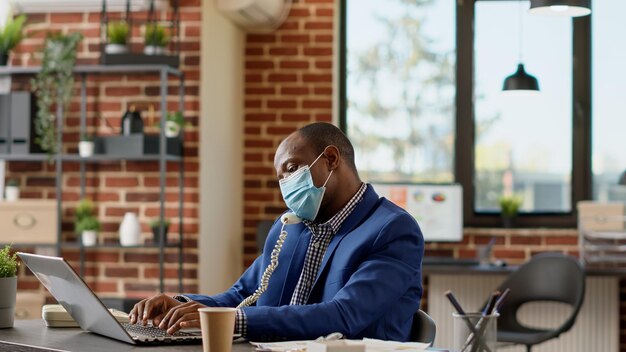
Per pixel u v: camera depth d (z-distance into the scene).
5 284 2.53
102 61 5.18
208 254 5.55
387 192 6.17
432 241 6.14
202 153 5.41
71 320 2.56
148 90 5.39
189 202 5.38
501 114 6.45
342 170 2.68
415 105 6.50
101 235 5.43
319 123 2.75
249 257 6.29
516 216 6.36
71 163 5.48
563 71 6.39
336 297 2.41
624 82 6.36
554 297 5.40
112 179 5.43
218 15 5.70
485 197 6.48
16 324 2.64
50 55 5.17
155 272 5.39
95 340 2.29
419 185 6.16
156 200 5.39
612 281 6.14
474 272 5.74
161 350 2.12
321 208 2.69
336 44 6.37
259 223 6.04
